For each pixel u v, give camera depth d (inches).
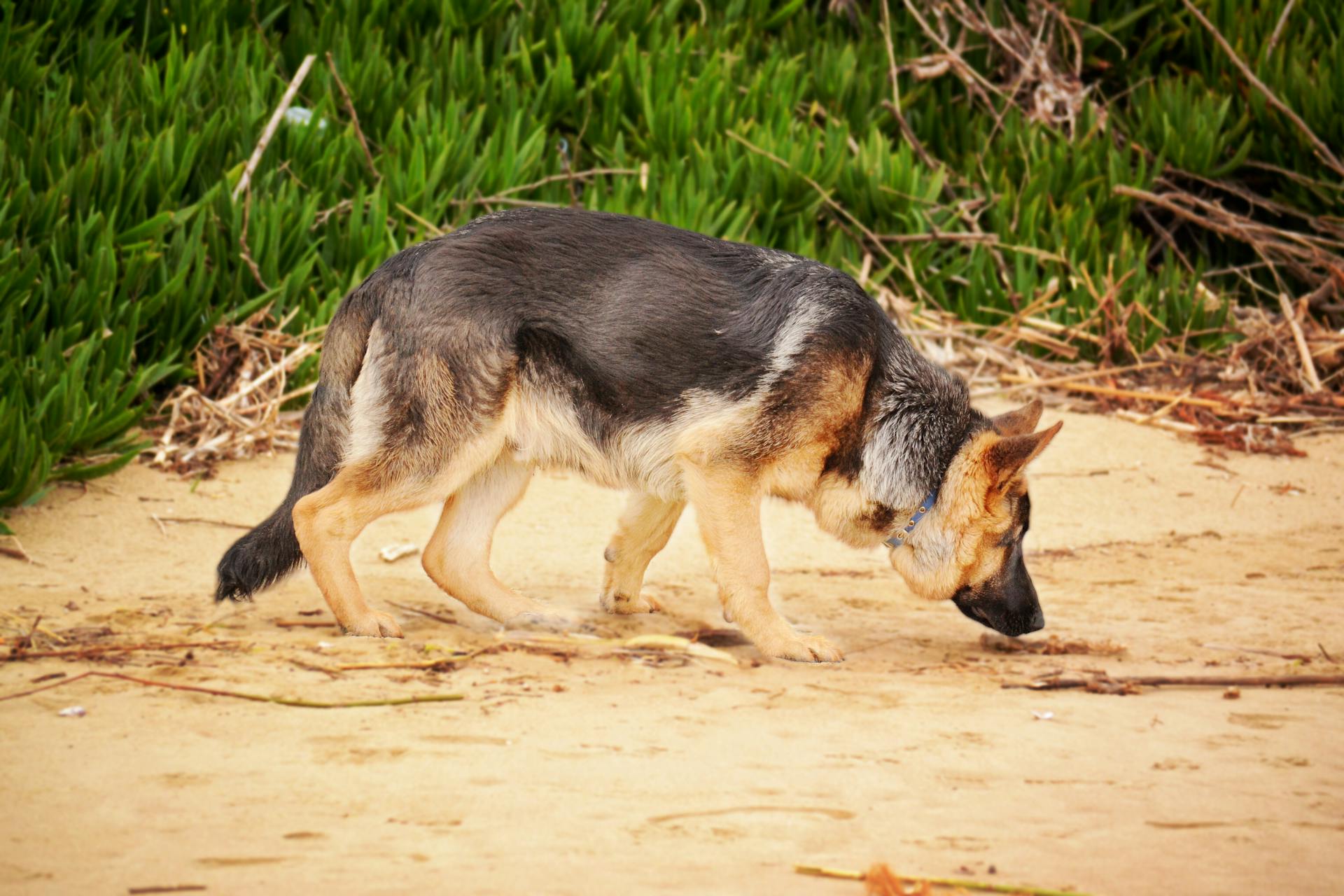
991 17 1365.7
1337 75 1274.6
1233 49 1338.6
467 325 528.1
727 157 1122.0
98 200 876.0
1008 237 1153.4
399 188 994.1
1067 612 635.5
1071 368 1062.4
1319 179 1277.1
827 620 617.3
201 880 289.1
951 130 1304.1
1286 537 808.9
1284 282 1258.0
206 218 898.1
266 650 495.2
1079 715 449.4
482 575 585.9
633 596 616.1
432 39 1185.4
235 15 1152.8
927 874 308.0
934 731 424.5
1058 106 1316.4
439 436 529.0
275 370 852.6
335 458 555.5
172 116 974.4
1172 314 1123.3
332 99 1083.3
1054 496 861.8
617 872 301.9
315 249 941.2
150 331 850.1
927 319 1077.1
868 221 1158.3
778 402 532.1
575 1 1212.5
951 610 652.1
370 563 692.1
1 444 693.3
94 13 1099.3
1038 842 330.0
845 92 1262.3
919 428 561.6
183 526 710.5
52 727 390.6
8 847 303.1
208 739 386.0
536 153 1082.7
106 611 558.6
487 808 340.5
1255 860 321.1
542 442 549.6
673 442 541.6
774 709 446.3
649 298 537.6
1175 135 1266.0
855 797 359.3
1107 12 1401.3
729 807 347.9
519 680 469.7
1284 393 1050.7
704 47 1253.7
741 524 539.5
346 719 411.5
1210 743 417.4
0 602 564.1
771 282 546.6
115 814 325.7
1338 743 420.5
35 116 919.0
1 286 764.0
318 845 311.4
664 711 437.4
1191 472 909.8
